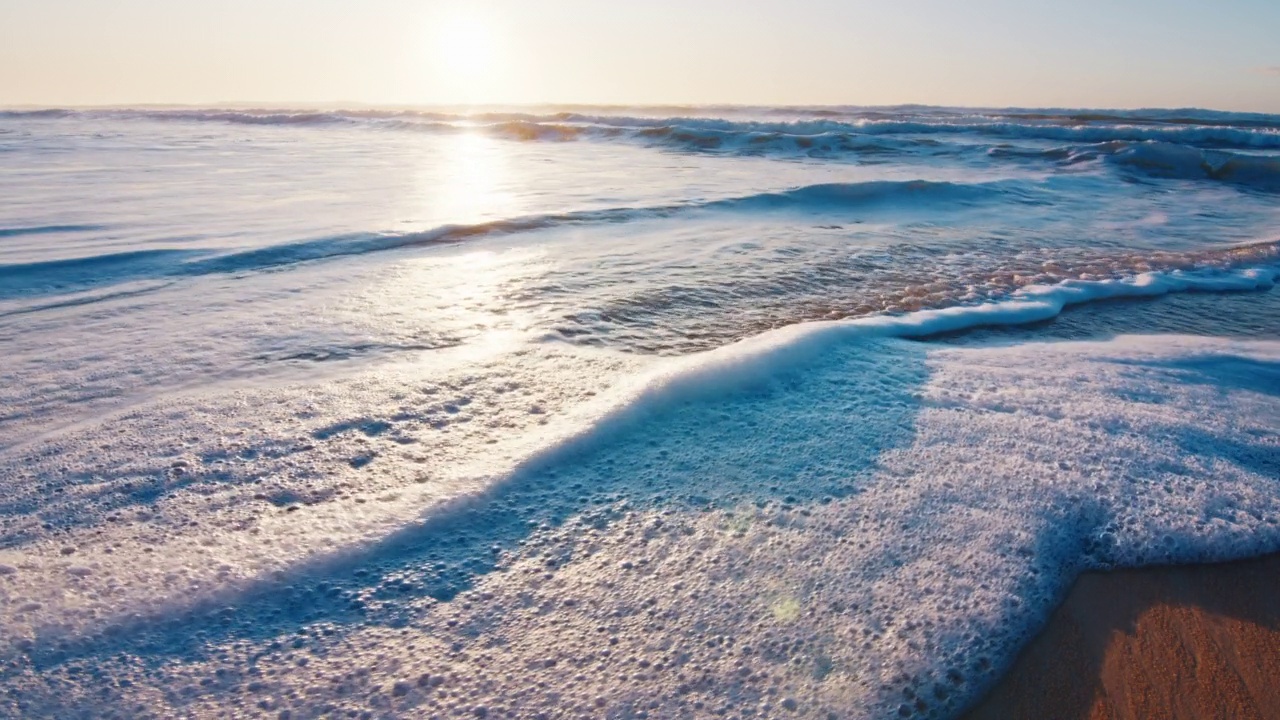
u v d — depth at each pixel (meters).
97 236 5.88
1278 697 1.70
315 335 3.76
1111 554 2.13
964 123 21.45
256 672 1.65
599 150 15.77
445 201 7.98
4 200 7.74
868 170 11.65
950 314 4.26
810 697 1.63
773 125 21.31
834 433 2.74
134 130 23.50
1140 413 2.92
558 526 2.19
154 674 1.63
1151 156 11.69
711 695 1.63
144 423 2.76
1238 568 2.10
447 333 3.82
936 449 2.62
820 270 5.29
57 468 2.43
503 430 2.73
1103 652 1.82
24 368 3.28
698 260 5.52
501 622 1.82
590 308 4.29
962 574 2.01
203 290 4.56
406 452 2.57
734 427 2.79
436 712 1.57
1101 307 4.68
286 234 6.00
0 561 1.95
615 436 2.68
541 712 1.58
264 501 2.27
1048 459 2.56
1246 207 8.41
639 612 1.86
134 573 1.92
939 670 1.73
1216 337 4.10
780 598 1.91
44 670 1.62
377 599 1.89
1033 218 7.62
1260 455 2.63
